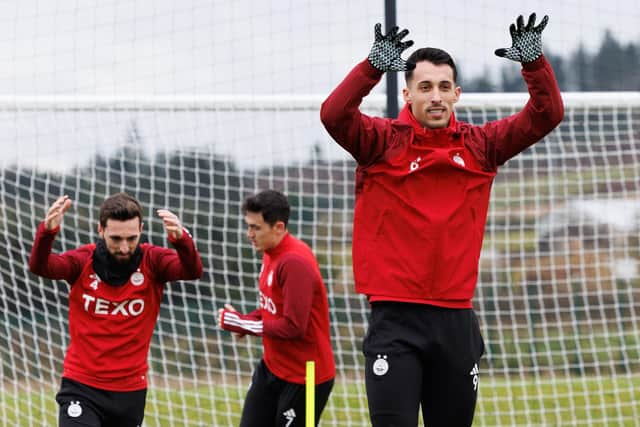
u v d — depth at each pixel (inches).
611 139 1395.2
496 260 1294.3
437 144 662.5
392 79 1025.5
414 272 656.4
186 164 1243.2
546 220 1229.1
